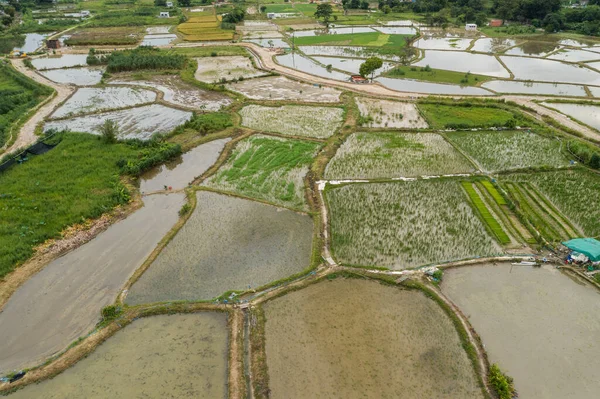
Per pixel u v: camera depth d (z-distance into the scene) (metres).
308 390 17.11
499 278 22.95
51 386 17.50
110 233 27.72
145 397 16.98
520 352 18.72
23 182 32.66
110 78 62.28
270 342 19.33
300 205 30.20
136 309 21.14
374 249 25.34
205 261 24.69
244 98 52.16
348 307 21.20
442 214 28.58
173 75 63.47
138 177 34.78
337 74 63.50
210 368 18.22
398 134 41.56
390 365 18.11
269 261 24.58
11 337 19.91
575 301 21.45
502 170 34.03
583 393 16.97
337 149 38.41
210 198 31.25
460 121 44.03
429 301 21.45
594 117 45.53
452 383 17.30
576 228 26.73
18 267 24.28
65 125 45.34
